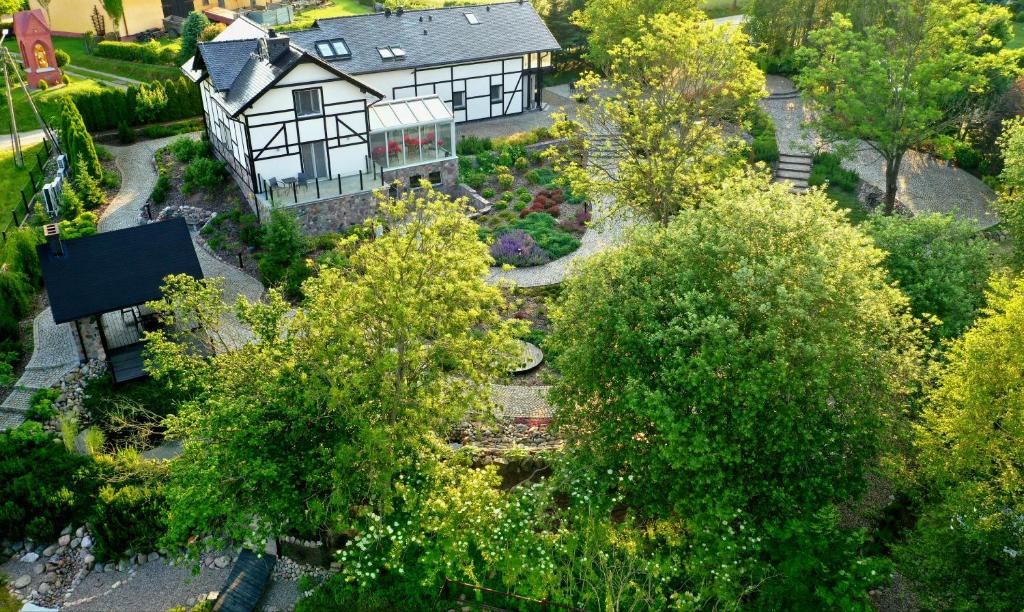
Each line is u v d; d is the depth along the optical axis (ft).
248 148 119.96
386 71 148.46
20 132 153.38
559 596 61.98
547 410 85.66
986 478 62.03
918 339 75.46
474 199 131.85
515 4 169.68
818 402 58.34
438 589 64.64
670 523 66.64
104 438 84.12
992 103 126.52
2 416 87.04
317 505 61.52
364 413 64.23
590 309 65.26
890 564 59.16
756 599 60.80
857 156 138.92
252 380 66.85
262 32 141.69
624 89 107.34
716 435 58.08
